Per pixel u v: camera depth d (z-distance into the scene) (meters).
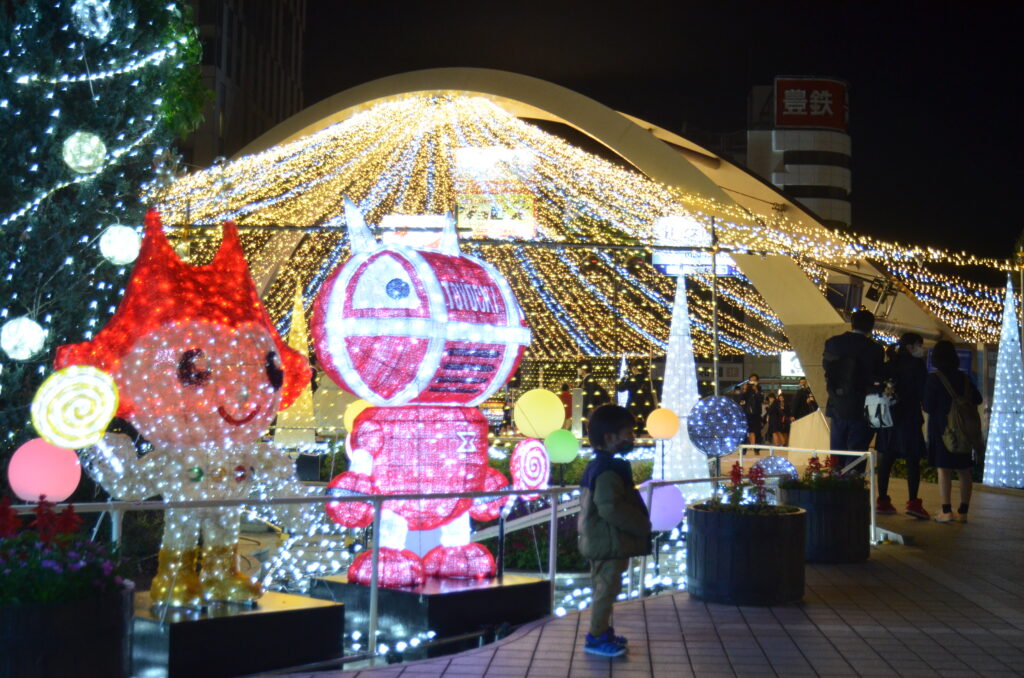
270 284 22.81
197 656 5.69
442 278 7.18
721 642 5.89
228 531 6.32
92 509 4.84
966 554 8.98
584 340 30.02
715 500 7.26
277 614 5.98
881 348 10.68
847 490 8.57
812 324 21.05
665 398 13.47
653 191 21.11
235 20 47.34
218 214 17.59
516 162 24.23
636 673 5.26
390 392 7.12
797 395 21.61
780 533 6.90
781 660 5.52
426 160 24.50
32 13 9.77
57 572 4.06
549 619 6.52
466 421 7.40
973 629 6.21
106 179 10.05
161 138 10.83
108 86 10.07
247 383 6.41
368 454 7.29
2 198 9.40
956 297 22.56
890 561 8.62
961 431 10.86
